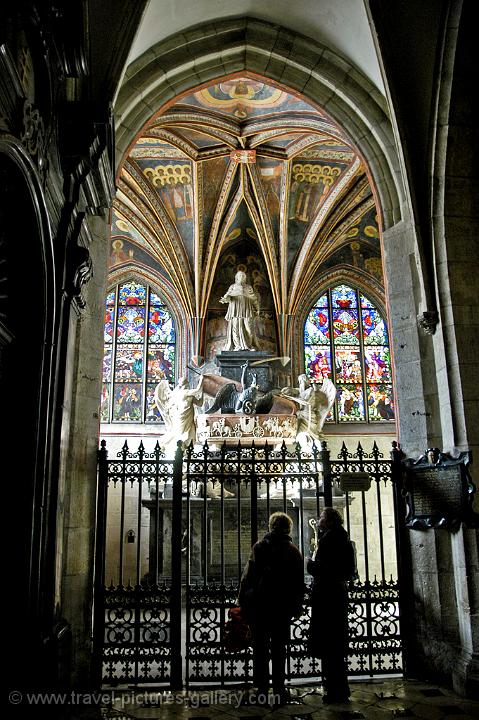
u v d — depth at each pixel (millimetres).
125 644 6918
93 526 7305
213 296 21594
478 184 8312
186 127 16688
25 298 5707
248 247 21891
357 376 21438
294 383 20859
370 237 21734
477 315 8008
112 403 20688
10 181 5082
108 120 6824
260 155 18219
